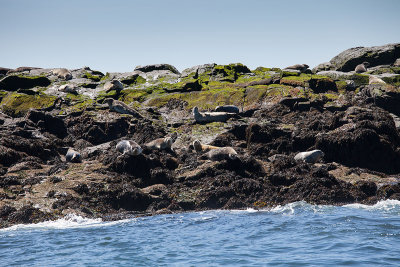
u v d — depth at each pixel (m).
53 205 42.62
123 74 95.00
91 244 33.06
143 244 32.66
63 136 65.50
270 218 40.22
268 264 27.03
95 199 44.44
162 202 45.69
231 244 32.09
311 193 46.03
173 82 88.50
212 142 59.56
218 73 91.81
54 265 28.22
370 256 27.66
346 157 54.44
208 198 46.34
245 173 49.56
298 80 75.81
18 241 34.38
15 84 84.50
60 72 92.12
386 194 46.19
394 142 56.69
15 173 48.53
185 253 30.09
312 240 32.19
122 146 53.44
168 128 66.31
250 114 68.88
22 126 63.06
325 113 65.50
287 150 57.31
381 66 98.00
